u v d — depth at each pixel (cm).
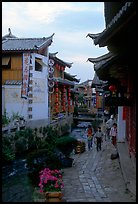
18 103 2742
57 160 1209
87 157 1784
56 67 3728
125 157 1445
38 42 3006
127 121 1725
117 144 1883
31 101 2800
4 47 2802
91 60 1477
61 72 4050
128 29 734
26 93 2752
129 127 1489
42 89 3058
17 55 2808
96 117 4528
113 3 848
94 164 1547
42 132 2720
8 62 2791
